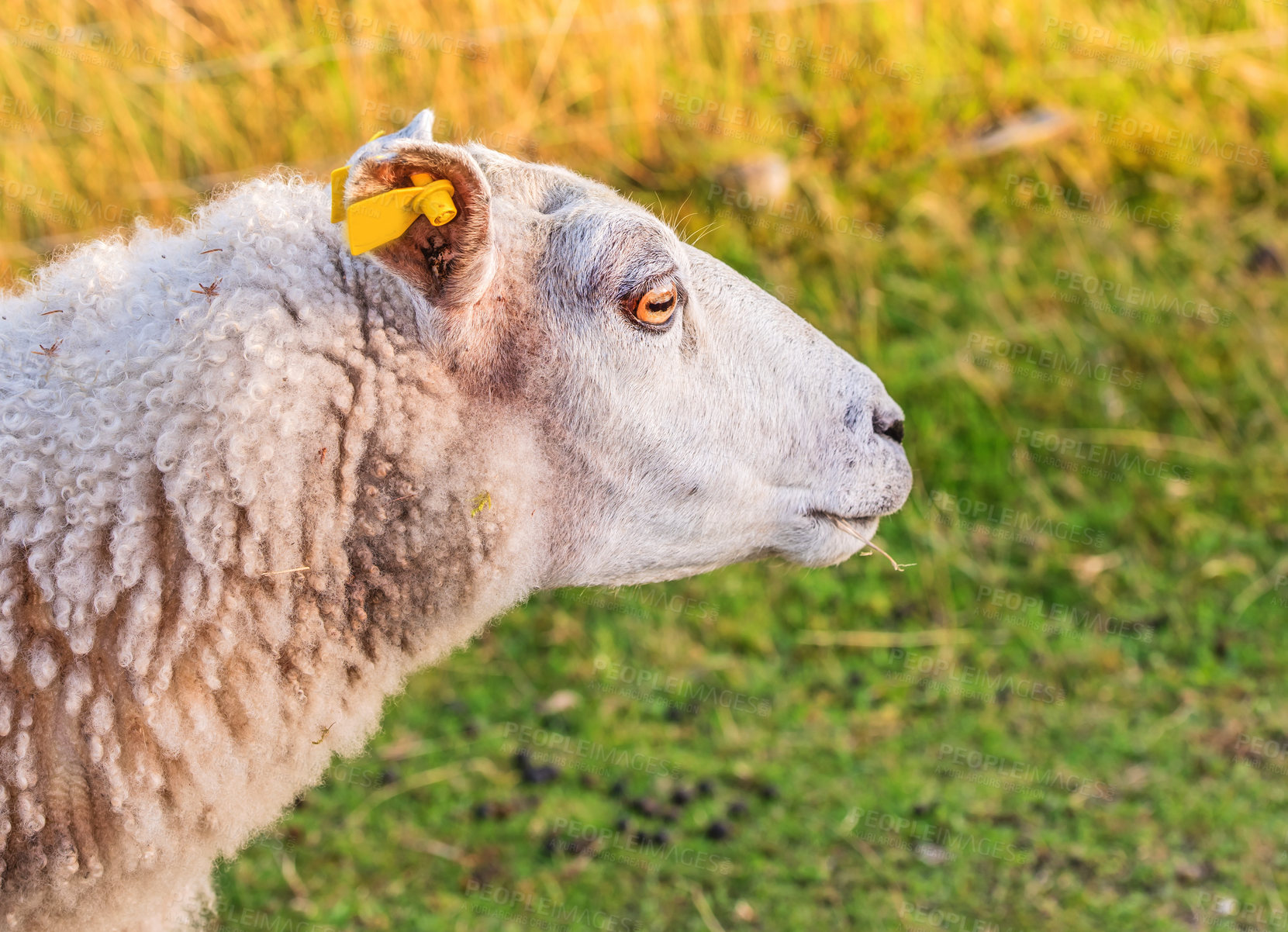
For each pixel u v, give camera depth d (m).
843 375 2.80
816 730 4.70
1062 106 6.83
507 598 2.50
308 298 2.23
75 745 2.04
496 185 2.49
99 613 2.04
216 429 2.11
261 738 2.19
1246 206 6.71
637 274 2.41
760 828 4.22
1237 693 4.81
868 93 6.66
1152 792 4.36
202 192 5.82
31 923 2.09
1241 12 7.12
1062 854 4.10
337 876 3.99
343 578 2.23
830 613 5.24
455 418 2.32
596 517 2.58
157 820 2.10
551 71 6.28
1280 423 5.88
